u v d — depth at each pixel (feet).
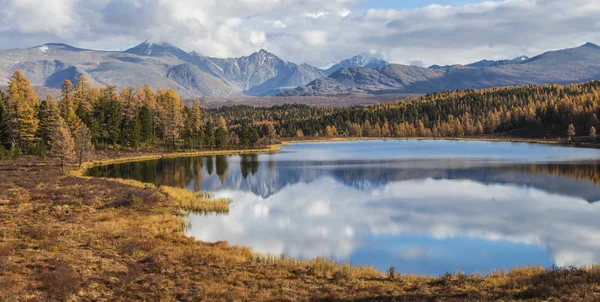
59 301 60.18
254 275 78.43
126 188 199.00
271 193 225.35
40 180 214.48
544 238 133.28
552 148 502.79
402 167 330.34
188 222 147.54
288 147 624.59
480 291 65.16
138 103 497.46
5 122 358.64
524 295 59.88
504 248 123.24
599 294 55.93
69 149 284.61
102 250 91.56
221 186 249.75
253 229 143.02
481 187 232.73
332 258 111.86
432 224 152.76
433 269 104.22
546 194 208.33
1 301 56.54
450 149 520.83
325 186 248.11
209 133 532.73
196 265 84.28
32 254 83.71
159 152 459.73
